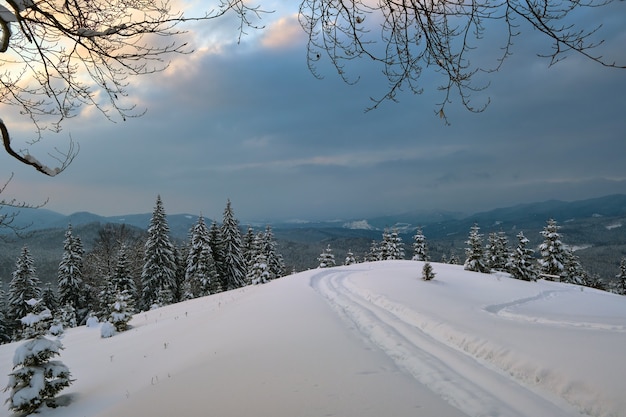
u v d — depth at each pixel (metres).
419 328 10.52
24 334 8.55
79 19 3.05
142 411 5.60
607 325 9.04
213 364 7.51
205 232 47.53
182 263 55.19
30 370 8.27
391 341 8.87
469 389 5.91
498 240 51.22
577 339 7.40
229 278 53.38
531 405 5.40
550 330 8.56
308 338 8.98
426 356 7.69
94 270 46.00
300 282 23.66
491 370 6.91
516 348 7.40
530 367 6.52
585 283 51.34
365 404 5.17
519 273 33.56
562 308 17.27
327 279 25.94
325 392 5.62
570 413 5.17
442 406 5.14
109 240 44.97
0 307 43.31
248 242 63.34
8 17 2.54
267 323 11.22
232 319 13.23
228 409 5.24
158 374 8.66
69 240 46.09
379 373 6.45
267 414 4.97
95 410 7.32
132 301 19.56
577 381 5.66
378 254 67.19
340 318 11.84
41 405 8.28
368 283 21.55
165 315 22.47
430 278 23.41
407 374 6.56
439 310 12.64
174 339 12.83
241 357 7.74
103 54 3.15
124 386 8.66
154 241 45.00
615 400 4.95
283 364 7.06
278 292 20.06
